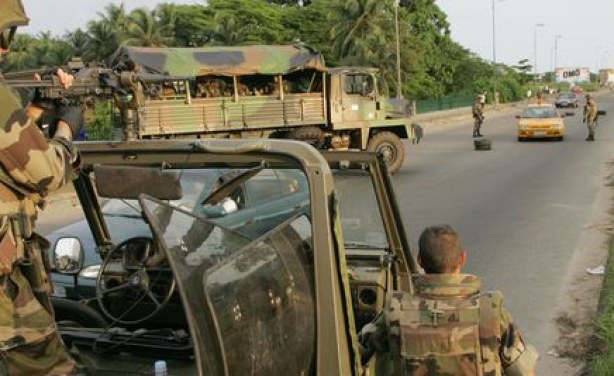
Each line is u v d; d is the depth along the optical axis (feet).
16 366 6.21
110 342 8.29
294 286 7.11
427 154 74.43
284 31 170.40
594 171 54.75
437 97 207.31
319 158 7.42
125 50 54.80
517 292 23.53
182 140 7.99
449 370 8.27
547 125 86.48
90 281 12.82
